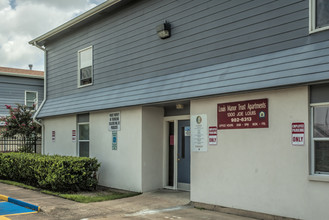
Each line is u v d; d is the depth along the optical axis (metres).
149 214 7.98
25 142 17.94
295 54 7.20
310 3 7.09
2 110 22.41
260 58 7.85
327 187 6.47
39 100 24.39
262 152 7.57
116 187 11.72
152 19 10.84
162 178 11.34
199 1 9.40
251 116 7.82
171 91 9.59
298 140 6.97
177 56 9.90
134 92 11.01
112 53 12.41
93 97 12.92
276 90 7.42
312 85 6.93
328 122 6.69
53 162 10.88
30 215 8.00
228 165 8.21
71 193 10.88
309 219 6.69
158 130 11.31
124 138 11.51
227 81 8.20
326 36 6.86
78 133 14.06
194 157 9.03
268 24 7.83
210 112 8.73
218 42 8.84
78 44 14.26
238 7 8.45
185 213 8.08
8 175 13.94
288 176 7.09
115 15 12.36
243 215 7.79
